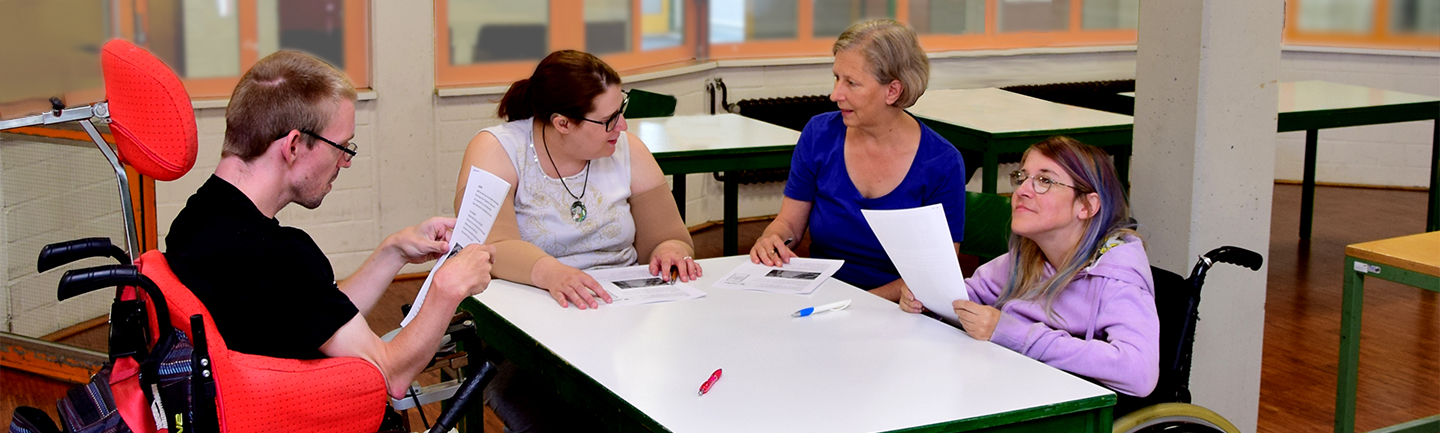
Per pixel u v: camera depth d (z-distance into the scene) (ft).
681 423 5.32
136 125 5.28
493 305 7.43
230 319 5.35
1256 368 9.87
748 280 8.11
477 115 16.52
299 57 5.74
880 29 8.52
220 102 14.39
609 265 8.87
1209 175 9.14
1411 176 22.80
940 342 6.60
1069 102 21.76
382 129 15.79
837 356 6.34
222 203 5.48
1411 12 21.99
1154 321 6.56
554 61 8.35
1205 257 6.97
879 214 6.67
